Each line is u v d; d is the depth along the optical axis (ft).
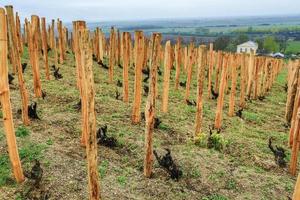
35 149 39.34
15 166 33.30
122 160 41.88
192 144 48.83
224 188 39.11
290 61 94.79
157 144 46.80
